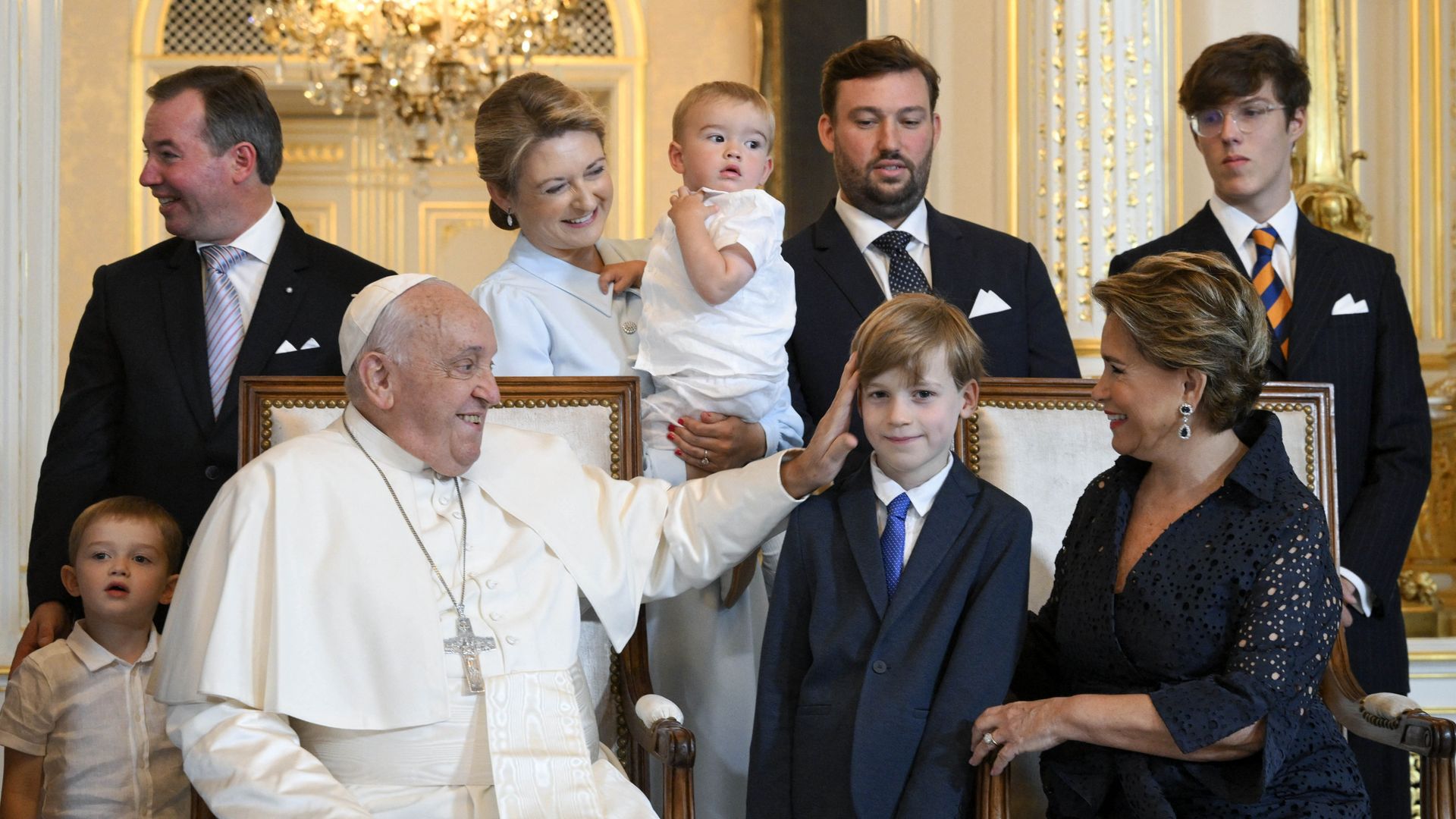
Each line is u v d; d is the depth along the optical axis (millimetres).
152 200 8664
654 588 2805
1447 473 5367
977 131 5461
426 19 7551
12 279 4109
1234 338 2428
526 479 2760
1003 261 3533
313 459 2598
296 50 7809
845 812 2541
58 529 3305
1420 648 3918
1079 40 4918
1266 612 2371
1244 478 2455
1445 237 5715
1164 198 4906
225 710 2408
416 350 2566
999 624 2605
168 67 8711
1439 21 5773
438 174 9453
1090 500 2693
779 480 2711
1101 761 2498
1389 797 3305
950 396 2619
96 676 3250
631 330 3178
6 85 4113
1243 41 3523
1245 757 2375
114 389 3379
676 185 8844
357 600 2498
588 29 8875
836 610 2678
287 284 3383
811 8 7203
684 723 3045
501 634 2555
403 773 2441
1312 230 3584
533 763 2457
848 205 3559
